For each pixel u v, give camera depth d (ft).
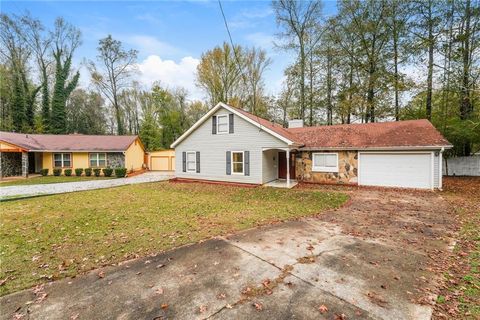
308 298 10.14
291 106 83.35
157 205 30.01
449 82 55.11
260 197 35.19
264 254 14.56
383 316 9.03
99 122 129.18
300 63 75.56
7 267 13.43
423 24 57.41
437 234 18.10
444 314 9.12
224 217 23.79
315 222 21.58
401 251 14.98
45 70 99.71
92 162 73.46
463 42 53.72
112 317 9.14
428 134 41.06
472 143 56.65
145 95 124.98
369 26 62.64
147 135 113.09
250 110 91.50
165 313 9.31
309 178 49.80
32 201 33.12
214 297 10.28
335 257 14.10
